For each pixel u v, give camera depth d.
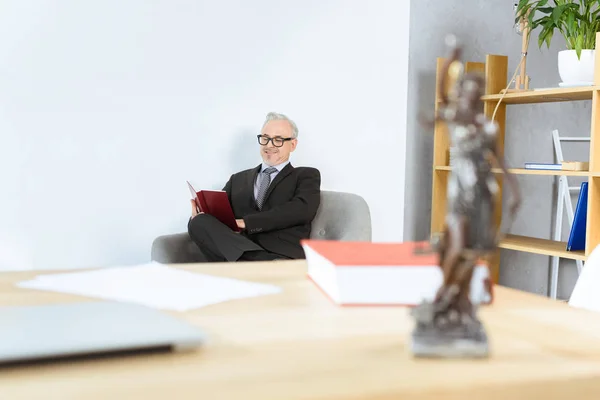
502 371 0.61
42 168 3.07
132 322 0.68
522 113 4.09
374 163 3.70
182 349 0.67
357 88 3.64
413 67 3.80
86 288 0.97
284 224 3.09
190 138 3.31
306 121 3.54
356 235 3.04
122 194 3.21
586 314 0.87
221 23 3.33
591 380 0.61
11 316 0.70
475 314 0.67
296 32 3.48
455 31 3.89
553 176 4.20
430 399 0.56
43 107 3.05
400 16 3.71
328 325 0.78
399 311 0.86
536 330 0.78
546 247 3.37
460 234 0.64
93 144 3.14
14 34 2.98
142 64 3.20
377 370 0.61
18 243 3.05
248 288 0.99
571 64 3.27
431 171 3.90
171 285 0.99
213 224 2.94
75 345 0.61
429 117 0.67
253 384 0.57
